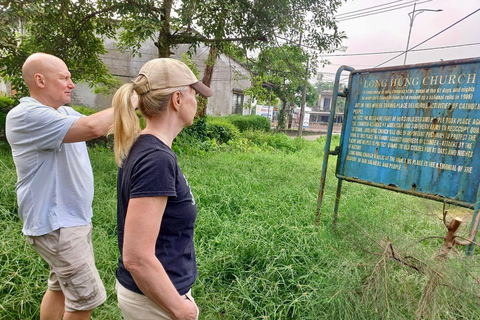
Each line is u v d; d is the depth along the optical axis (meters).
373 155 2.90
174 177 1.05
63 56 7.12
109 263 2.53
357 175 3.06
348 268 2.00
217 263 2.57
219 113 20.36
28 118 1.54
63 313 1.92
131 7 5.70
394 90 2.71
